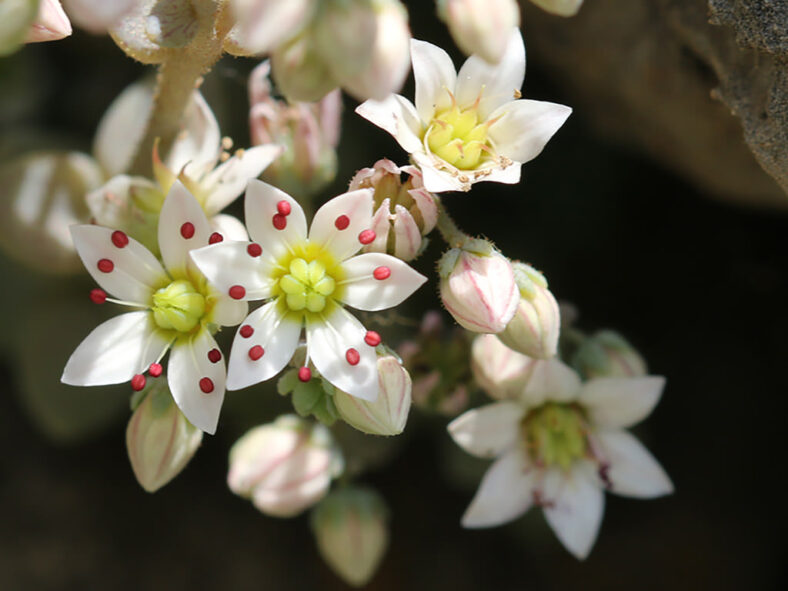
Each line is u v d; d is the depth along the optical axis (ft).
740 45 0.21
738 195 0.25
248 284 0.20
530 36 0.25
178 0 0.20
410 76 0.26
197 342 0.20
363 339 0.20
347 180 0.26
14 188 0.24
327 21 0.18
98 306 0.26
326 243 0.20
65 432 0.26
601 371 0.22
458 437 0.22
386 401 0.20
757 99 0.21
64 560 0.26
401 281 0.20
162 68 0.21
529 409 0.22
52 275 0.26
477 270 0.20
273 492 0.22
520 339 0.21
